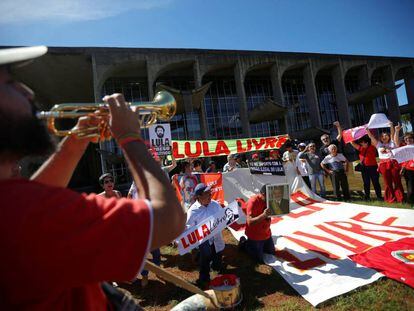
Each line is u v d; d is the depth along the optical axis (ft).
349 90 134.31
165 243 2.74
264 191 16.93
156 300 14.52
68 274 2.28
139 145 3.16
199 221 16.96
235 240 22.03
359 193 34.76
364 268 14.43
